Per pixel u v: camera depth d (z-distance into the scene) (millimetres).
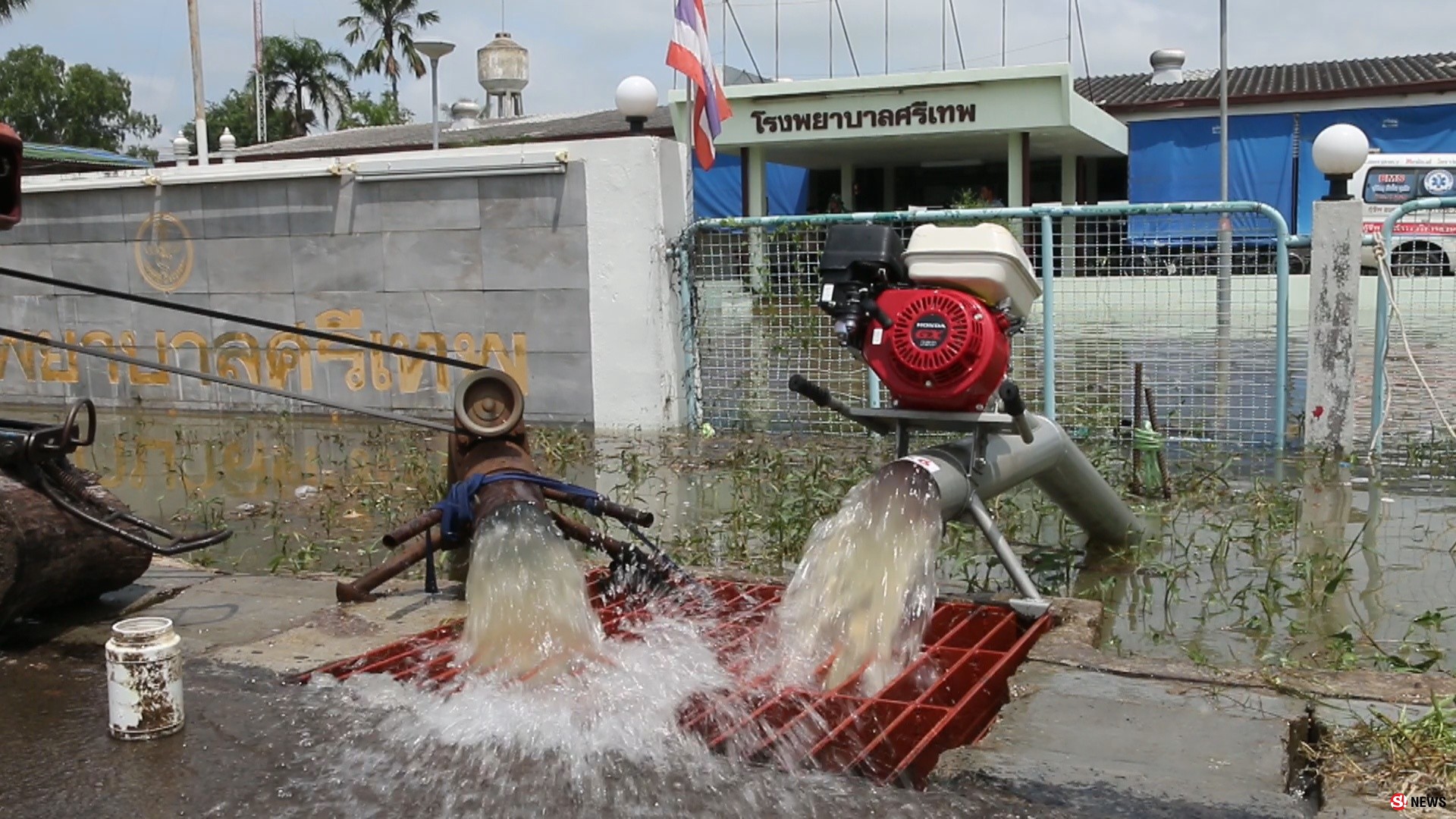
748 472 7945
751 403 9773
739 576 5367
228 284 11188
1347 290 8000
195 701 3969
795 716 3877
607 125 26703
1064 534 6355
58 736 3732
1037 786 3160
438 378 10570
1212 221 16016
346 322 10797
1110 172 24047
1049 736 3436
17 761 3549
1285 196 21844
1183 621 4957
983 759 3297
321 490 8094
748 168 20562
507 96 31328
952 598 4949
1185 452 8305
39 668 4340
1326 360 8109
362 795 3299
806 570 4625
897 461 4617
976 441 4711
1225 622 4941
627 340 9836
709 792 3275
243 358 11242
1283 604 5156
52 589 4602
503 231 10148
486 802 3246
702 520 6906
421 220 10406
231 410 11320
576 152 9812
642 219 9680
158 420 11070
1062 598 4930
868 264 4609
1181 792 3082
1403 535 6230
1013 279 4594
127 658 3639
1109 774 3188
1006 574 5574
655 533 6617
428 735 3672
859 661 4250
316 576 5512
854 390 9477
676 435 9617
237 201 11031
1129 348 9141
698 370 9922
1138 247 10164
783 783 3334
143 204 11375
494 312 10273
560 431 9578
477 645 4273
